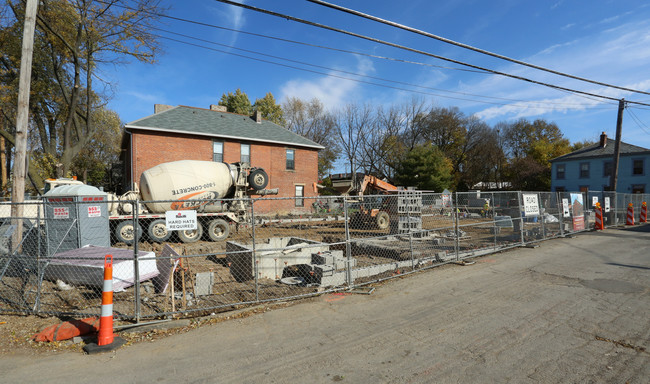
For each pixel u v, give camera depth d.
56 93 19.36
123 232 12.04
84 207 8.22
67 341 4.39
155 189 13.24
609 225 17.30
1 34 16.38
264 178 16.02
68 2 15.31
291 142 26.45
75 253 6.78
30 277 6.48
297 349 4.11
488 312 5.25
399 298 6.04
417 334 4.48
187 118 23.75
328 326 4.82
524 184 44.00
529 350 3.96
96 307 5.58
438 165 39.59
